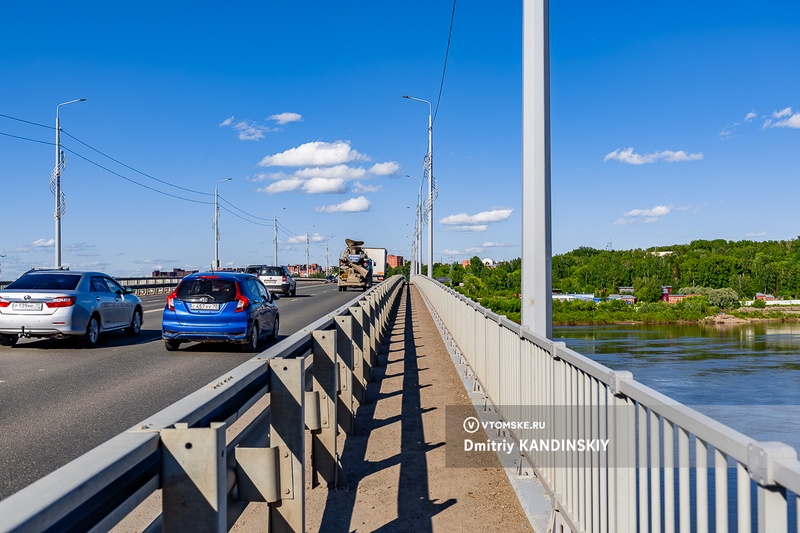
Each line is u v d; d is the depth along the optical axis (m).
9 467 6.50
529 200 7.77
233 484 3.47
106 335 19.19
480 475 6.48
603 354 29.00
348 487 6.18
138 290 43.66
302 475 4.35
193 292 15.72
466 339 12.92
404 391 10.87
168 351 15.84
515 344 6.99
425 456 7.16
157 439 2.62
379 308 15.82
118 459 2.24
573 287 119.38
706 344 34.34
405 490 6.08
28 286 16.31
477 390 10.52
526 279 7.77
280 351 4.76
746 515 2.23
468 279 88.00
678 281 107.62
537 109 7.76
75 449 7.18
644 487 3.20
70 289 16.23
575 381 4.52
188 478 2.67
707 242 148.62
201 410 3.05
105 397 10.09
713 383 19.62
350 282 56.34
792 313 68.06
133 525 5.20
